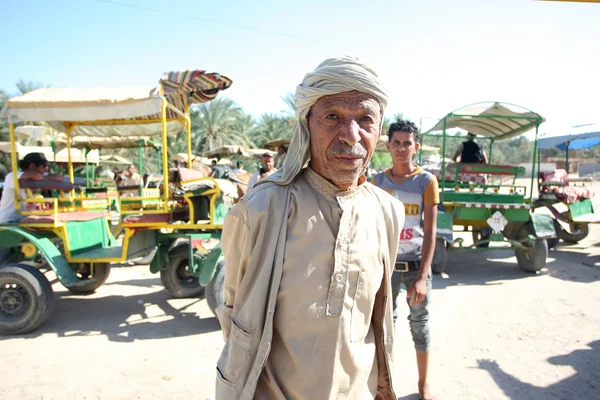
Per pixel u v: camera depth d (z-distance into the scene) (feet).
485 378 10.59
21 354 12.20
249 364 4.07
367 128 4.05
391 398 4.99
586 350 12.16
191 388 10.29
